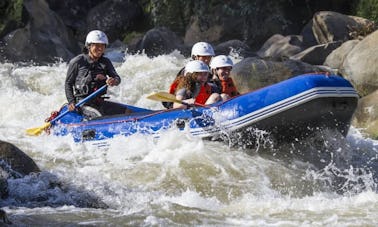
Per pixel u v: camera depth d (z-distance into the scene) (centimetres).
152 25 3550
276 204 1217
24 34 2747
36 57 2742
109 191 1232
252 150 1455
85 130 1559
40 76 2353
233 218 1123
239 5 3288
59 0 3581
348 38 2872
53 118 1669
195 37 3319
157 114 1495
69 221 1059
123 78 2352
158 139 1459
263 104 1409
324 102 1395
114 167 1369
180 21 3494
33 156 1463
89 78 1636
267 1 3291
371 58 2086
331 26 2884
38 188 1201
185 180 1315
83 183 1255
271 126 1417
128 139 1488
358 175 1434
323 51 2667
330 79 1419
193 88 1507
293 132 1436
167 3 3512
